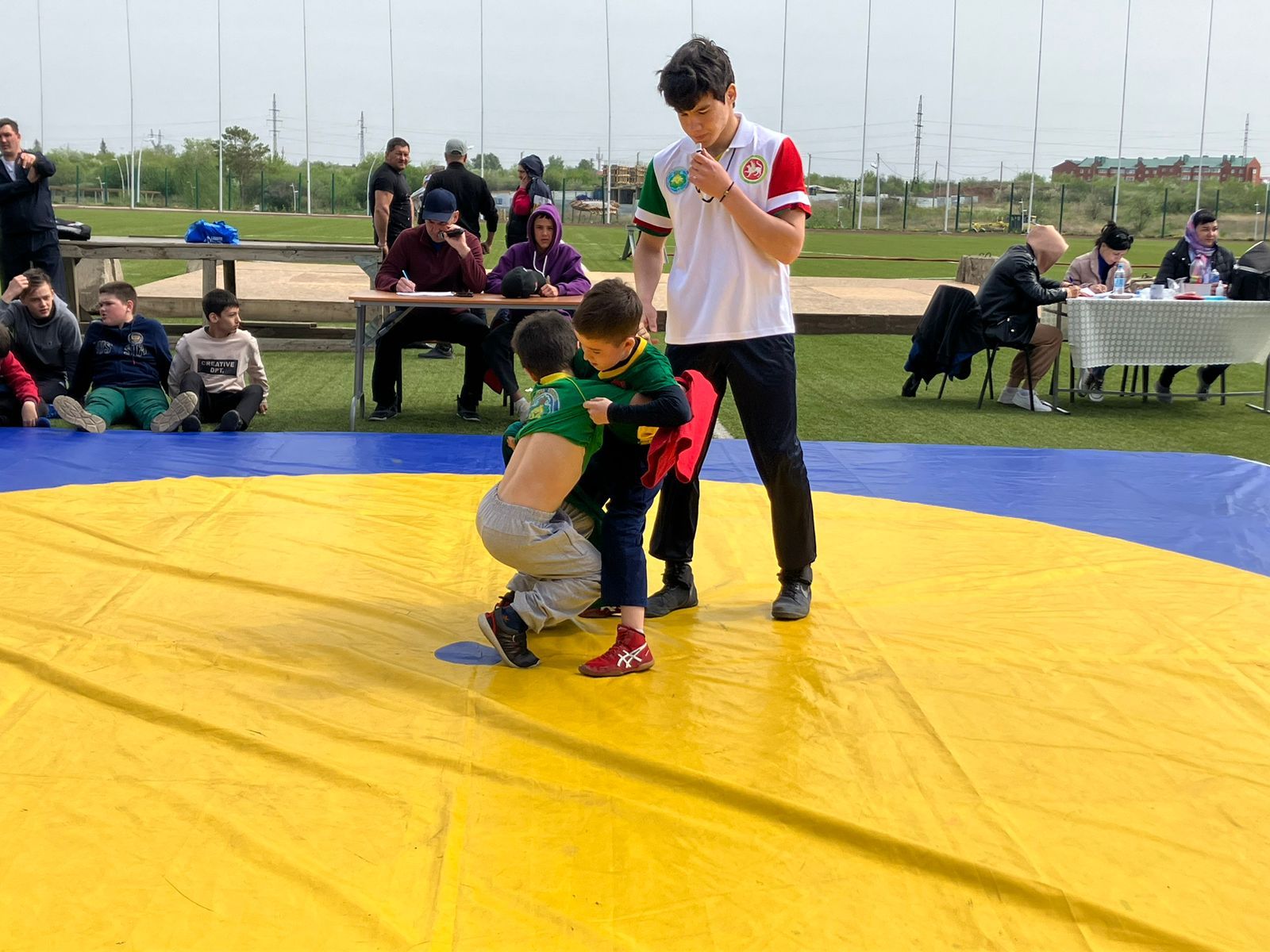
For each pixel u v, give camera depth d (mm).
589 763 2637
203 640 3312
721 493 5277
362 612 3590
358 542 4355
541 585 3219
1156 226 43062
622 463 3252
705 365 3531
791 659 3299
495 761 2637
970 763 2689
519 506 3139
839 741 2793
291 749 2654
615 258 22203
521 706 2955
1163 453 6332
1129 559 4336
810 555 3625
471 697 2963
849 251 28891
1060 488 5516
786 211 3412
